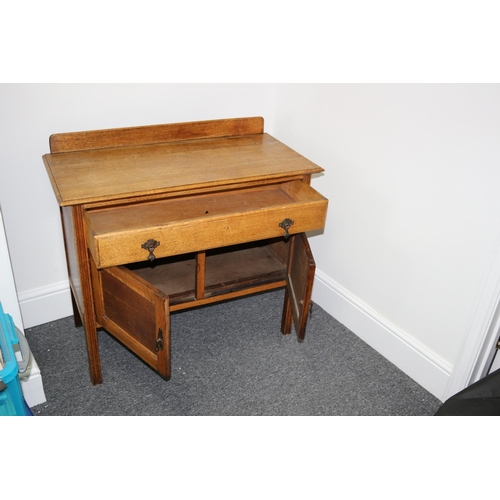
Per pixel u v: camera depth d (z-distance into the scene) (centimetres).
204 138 194
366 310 204
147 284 146
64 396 174
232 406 174
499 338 171
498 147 143
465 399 124
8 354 132
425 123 161
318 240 222
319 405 176
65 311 211
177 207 170
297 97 207
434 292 174
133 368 187
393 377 191
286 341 206
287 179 173
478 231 154
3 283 157
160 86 190
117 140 179
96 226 155
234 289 183
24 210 186
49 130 177
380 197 184
